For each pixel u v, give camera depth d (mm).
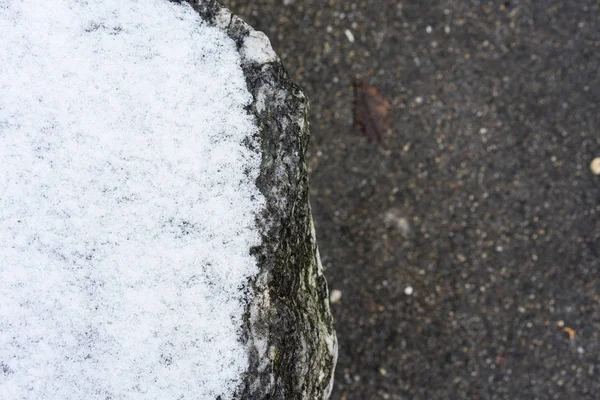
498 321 1462
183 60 1129
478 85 1479
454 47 1482
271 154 1131
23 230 1038
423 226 1464
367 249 1459
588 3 1488
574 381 1463
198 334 1034
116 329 1025
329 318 1225
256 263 1077
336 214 1459
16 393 998
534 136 1479
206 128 1105
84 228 1048
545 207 1474
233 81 1142
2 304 1015
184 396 1017
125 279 1039
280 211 1112
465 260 1464
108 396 1011
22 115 1069
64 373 1011
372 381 1448
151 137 1087
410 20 1481
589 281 1471
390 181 1467
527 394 1458
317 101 1468
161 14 1152
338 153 1466
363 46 1477
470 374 1455
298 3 1475
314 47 1473
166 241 1057
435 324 1457
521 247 1469
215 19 1183
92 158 1069
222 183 1092
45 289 1026
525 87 1482
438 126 1474
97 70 1098
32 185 1051
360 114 1470
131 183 1068
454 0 1486
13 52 1087
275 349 1062
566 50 1488
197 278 1052
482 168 1473
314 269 1216
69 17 1109
